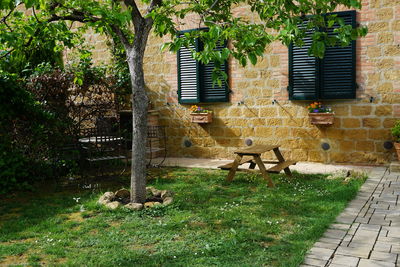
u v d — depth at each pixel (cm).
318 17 467
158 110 978
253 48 408
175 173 765
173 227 437
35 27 489
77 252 374
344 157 792
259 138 868
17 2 380
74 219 488
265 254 354
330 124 796
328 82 788
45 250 378
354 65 761
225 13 600
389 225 424
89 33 1042
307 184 634
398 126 704
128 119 949
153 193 576
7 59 643
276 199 548
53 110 773
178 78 938
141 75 520
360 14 753
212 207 516
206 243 384
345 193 555
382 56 743
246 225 439
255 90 862
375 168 741
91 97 876
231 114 895
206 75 909
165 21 496
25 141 693
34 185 691
